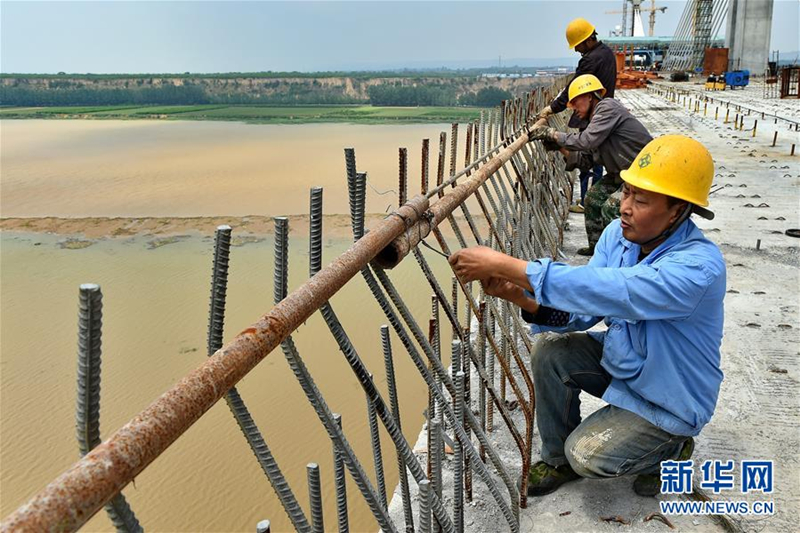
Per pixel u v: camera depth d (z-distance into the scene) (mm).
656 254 2490
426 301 11023
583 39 6824
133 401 9414
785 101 25266
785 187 9117
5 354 11344
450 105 130000
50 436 8984
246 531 6641
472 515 2859
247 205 22750
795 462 3139
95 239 17797
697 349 2525
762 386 3822
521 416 3584
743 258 6078
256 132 60688
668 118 19594
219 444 7980
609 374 2834
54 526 836
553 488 2979
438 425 2199
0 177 32438
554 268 2393
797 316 4766
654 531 2729
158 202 24234
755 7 46719
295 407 8562
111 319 12305
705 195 2400
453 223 2912
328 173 30203
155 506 7000
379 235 1923
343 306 11117
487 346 3939
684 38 60438
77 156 42594
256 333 1311
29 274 15328
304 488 7086
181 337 11359
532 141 5336
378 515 1722
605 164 5535
